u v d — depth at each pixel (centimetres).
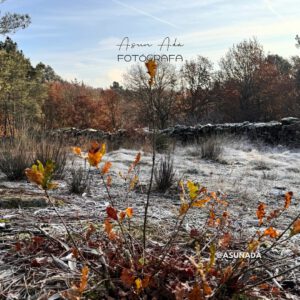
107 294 165
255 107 2947
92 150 149
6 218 281
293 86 2917
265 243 253
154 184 477
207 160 866
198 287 138
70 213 310
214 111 3003
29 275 190
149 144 1061
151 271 170
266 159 838
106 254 188
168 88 2683
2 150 562
